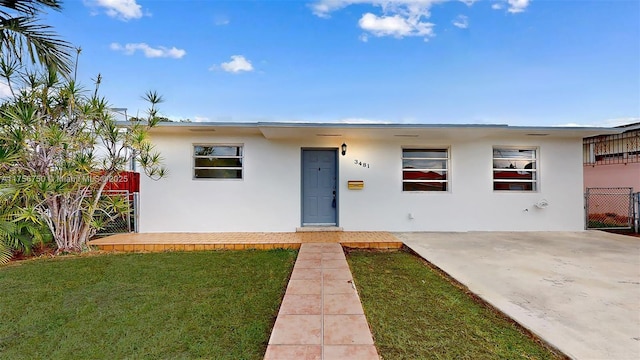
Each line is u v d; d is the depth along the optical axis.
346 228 7.64
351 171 7.66
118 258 5.23
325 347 2.25
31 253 5.56
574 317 2.88
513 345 2.43
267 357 2.10
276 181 7.55
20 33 5.95
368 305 3.21
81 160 5.13
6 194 4.50
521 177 7.93
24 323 2.82
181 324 2.80
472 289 3.64
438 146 7.80
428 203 7.72
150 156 6.52
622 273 4.24
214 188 7.46
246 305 3.22
